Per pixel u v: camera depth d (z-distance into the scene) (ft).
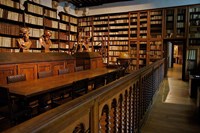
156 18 25.77
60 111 2.30
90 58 21.99
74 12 31.07
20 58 13.37
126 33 27.66
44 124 1.95
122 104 5.29
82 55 22.48
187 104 12.45
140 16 26.66
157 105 12.17
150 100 11.13
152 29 26.43
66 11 28.02
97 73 13.29
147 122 9.23
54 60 16.44
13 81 9.56
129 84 5.81
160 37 25.52
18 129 1.77
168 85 20.31
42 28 22.65
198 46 23.43
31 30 20.59
